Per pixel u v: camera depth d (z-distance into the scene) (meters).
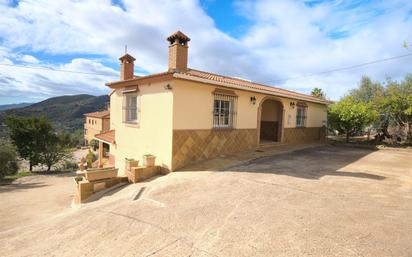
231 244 3.09
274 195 4.99
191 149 8.09
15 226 5.74
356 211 4.13
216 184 5.88
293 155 9.98
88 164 13.91
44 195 9.73
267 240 3.15
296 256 2.78
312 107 15.31
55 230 4.08
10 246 3.61
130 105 9.91
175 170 7.59
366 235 3.26
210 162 8.30
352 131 14.77
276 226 3.55
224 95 9.19
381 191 5.30
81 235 3.66
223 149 9.33
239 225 3.62
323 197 4.86
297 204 4.47
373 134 17.78
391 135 15.20
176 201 4.84
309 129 15.13
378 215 3.96
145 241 3.29
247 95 10.34
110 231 3.68
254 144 10.94
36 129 17.48
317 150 11.75
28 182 13.87
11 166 16.39
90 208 5.13
